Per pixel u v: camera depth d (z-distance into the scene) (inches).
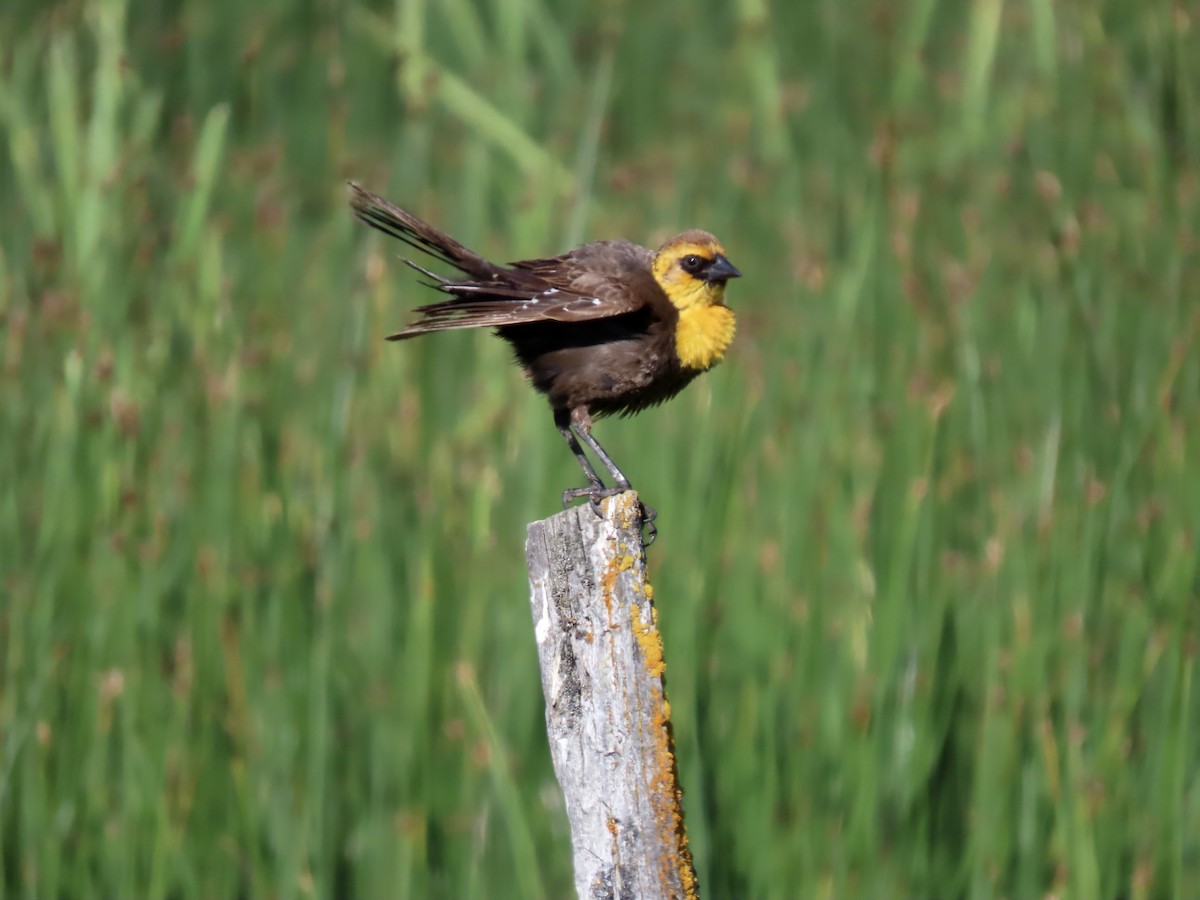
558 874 390.9
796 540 422.9
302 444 449.7
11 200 570.3
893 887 377.1
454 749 403.5
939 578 407.8
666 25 745.6
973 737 401.7
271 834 391.2
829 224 584.1
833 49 709.9
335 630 417.4
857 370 472.4
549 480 449.1
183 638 406.6
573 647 280.2
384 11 752.3
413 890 389.4
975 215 534.9
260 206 564.4
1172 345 465.7
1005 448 448.5
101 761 395.5
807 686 399.9
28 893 383.9
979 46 649.6
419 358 493.4
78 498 417.7
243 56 674.8
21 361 454.3
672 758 277.7
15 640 402.9
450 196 641.0
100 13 617.6
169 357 460.1
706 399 450.0
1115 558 414.9
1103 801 385.4
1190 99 567.8
